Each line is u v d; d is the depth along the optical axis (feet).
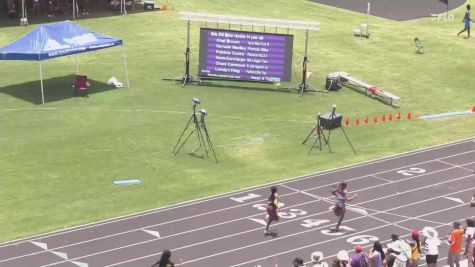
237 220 87.45
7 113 118.73
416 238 72.74
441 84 142.00
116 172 99.45
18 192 92.68
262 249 80.59
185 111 122.42
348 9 201.26
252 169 102.22
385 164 105.50
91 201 91.25
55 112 119.85
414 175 102.01
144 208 89.86
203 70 138.10
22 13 169.48
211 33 137.18
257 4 198.59
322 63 151.23
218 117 120.37
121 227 84.84
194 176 99.35
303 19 184.85
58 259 77.05
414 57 157.07
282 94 133.08
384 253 73.67
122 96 128.57
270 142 111.55
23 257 77.30
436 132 119.24
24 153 103.86
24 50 122.42
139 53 153.69
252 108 125.18
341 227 86.28
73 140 109.09
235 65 137.49
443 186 98.73
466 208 92.12
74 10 175.73
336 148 110.63
